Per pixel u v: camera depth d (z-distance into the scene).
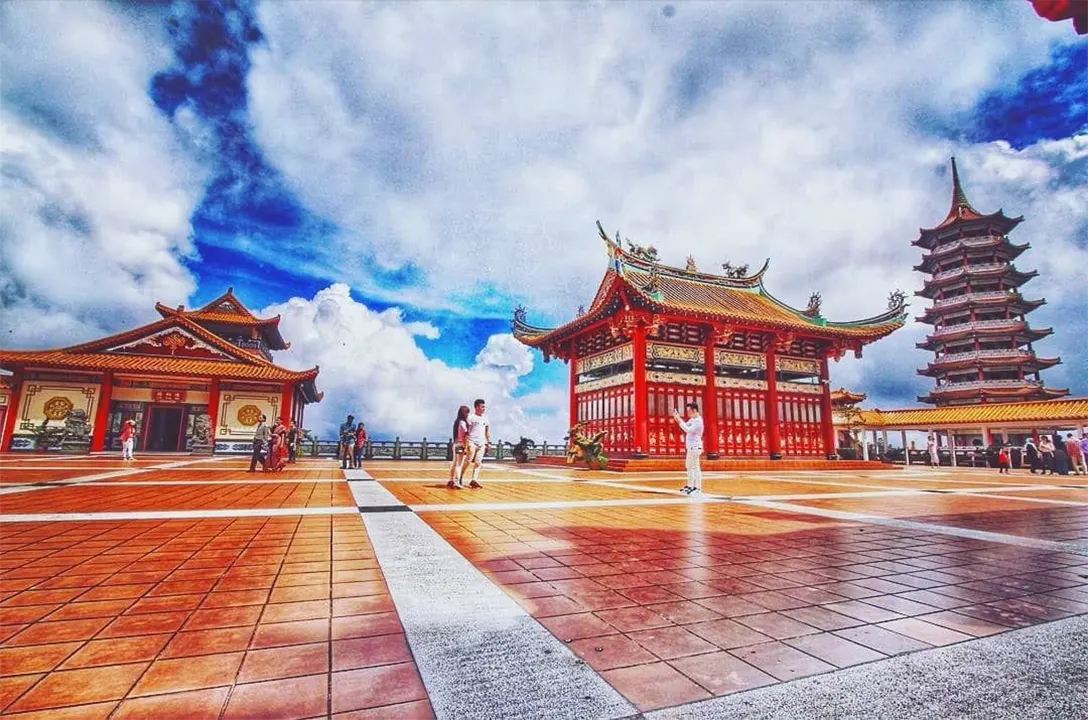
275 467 16.86
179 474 14.38
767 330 26.72
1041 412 33.66
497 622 3.05
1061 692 2.26
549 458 29.17
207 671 2.37
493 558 4.70
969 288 47.00
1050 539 6.01
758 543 5.63
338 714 2.01
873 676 2.41
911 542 5.77
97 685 2.22
